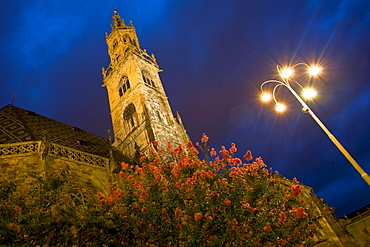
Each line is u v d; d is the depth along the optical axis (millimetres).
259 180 16984
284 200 18297
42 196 12070
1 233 9383
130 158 35844
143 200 13891
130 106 47188
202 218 12930
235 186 14930
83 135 32125
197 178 14805
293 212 17641
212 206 13430
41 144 19641
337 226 37031
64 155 20750
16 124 25734
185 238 12867
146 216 13312
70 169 20219
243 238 13648
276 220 15250
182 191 14055
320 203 39000
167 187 14359
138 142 40344
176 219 13367
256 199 15250
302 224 18516
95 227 11766
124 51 57500
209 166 16953
